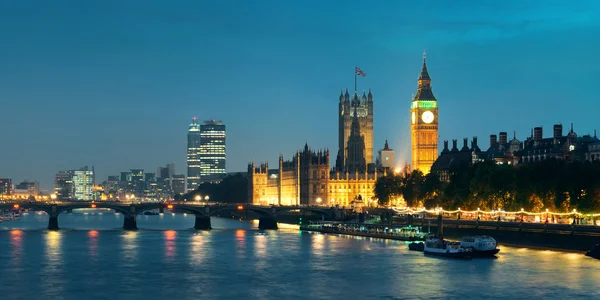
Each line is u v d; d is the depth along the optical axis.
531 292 188.62
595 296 183.75
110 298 187.88
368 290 195.00
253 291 195.75
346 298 186.38
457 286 197.75
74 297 189.00
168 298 187.75
